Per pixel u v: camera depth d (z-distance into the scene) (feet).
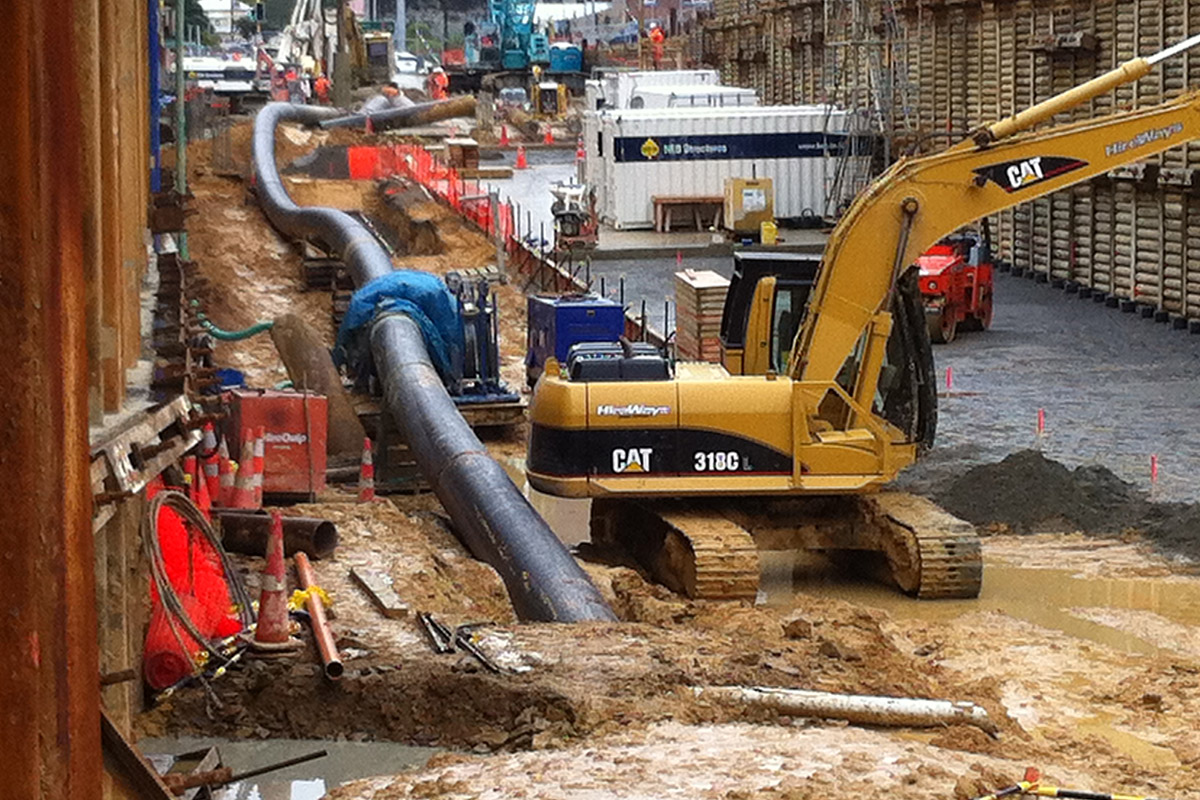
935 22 433.07
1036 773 95.91
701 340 249.75
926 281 297.94
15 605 51.96
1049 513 190.19
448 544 173.58
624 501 175.83
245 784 104.37
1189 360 284.20
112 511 90.89
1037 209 391.65
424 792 96.73
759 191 424.05
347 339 223.30
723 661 121.80
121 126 135.54
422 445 182.19
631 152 449.48
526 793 95.61
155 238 219.00
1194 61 320.91
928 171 168.14
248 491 152.35
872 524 168.86
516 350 295.69
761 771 98.84
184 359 129.39
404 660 117.08
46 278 52.95
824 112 449.06
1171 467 207.72
